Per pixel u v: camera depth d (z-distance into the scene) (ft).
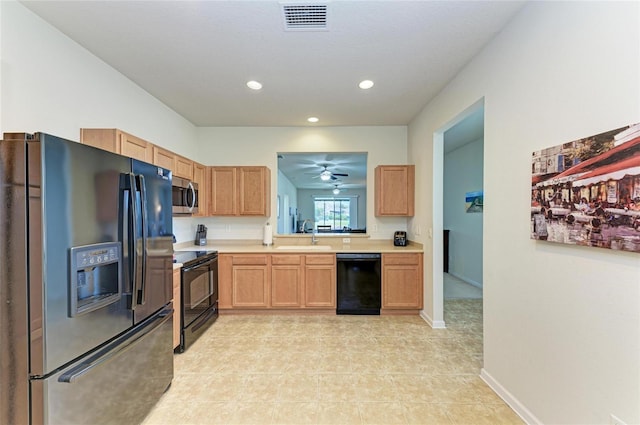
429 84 10.00
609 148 4.31
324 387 7.43
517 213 6.41
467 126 14.19
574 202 4.88
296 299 12.71
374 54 8.10
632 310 4.10
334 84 10.00
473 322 11.93
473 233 18.30
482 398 6.98
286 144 14.96
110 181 5.25
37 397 4.17
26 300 4.15
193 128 14.52
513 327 6.57
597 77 4.55
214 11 6.33
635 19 4.02
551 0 5.45
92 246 4.83
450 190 21.24
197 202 12.72
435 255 11.37
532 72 5.94
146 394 6.25
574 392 5.01
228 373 8.08
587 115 4.72
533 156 5.85
